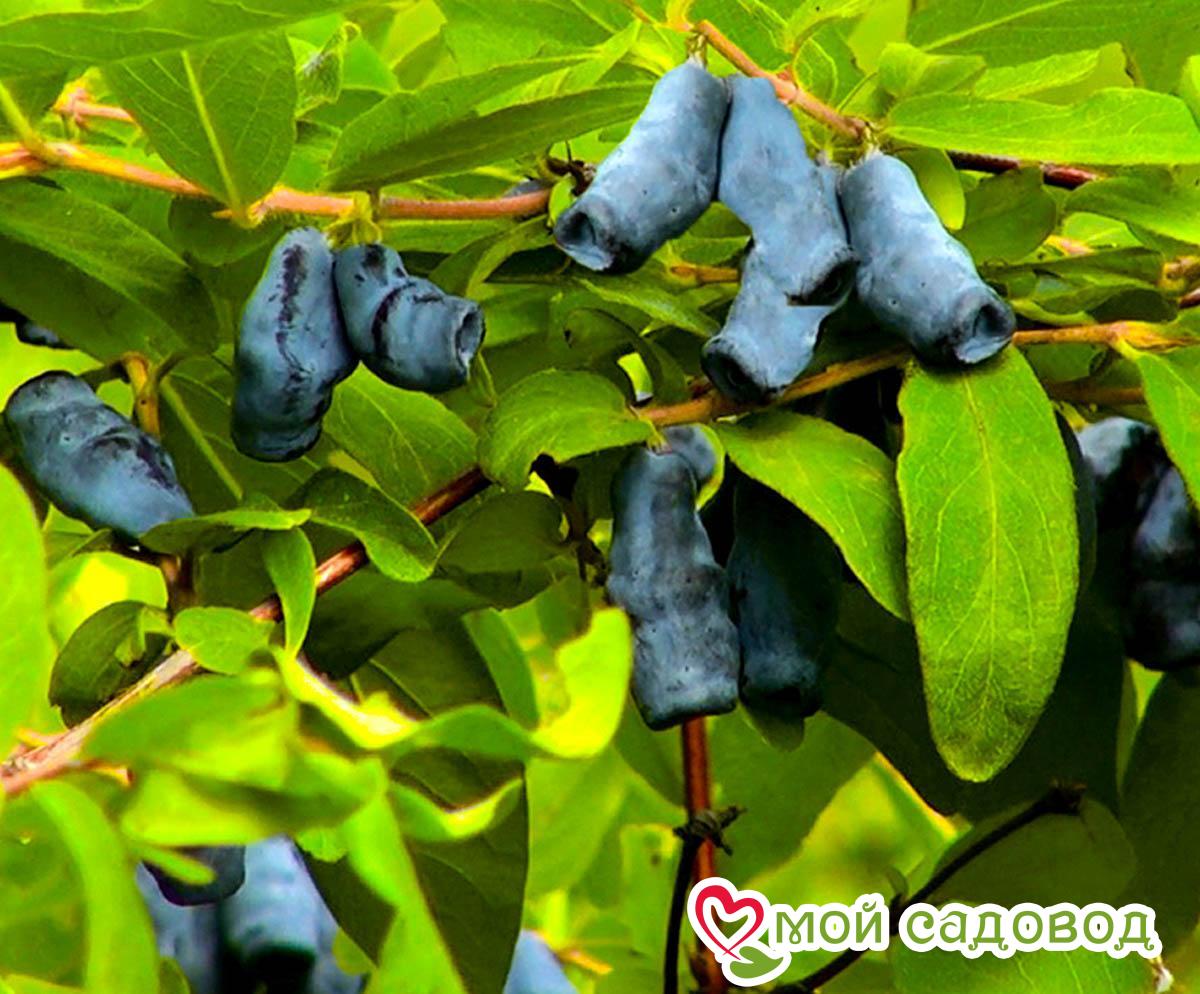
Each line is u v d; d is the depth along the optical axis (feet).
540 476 1.44
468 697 1.51
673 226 1.34
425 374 1.35
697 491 1.42
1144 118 1.39
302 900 1.46
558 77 1.44
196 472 1.54
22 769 1.13
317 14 1.27
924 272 1.35
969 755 1.33
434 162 1.39
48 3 1.45
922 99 1.40
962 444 1.36
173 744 1.10
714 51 1.47
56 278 1.46
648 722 1.37
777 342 1.34
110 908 1.11
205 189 1.38
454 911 1.42
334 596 1.43
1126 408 1.50
